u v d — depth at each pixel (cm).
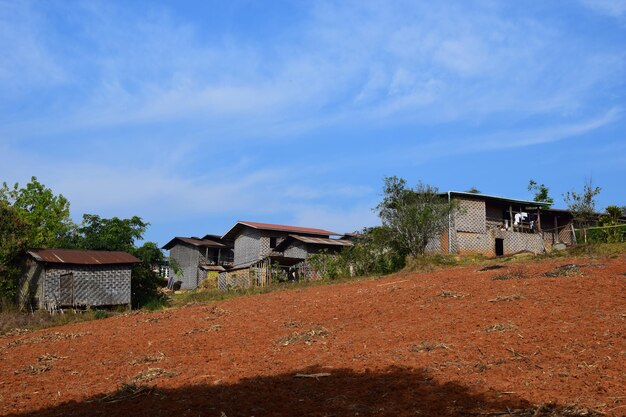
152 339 1515
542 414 701
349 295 1908
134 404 887
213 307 2058
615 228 2830
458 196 3372
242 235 5181
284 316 1647
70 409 901
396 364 973
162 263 3294
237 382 962
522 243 3541
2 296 2719
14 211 3073
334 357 1079
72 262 2686
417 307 1494
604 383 783
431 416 728
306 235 4938
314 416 760
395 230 2916
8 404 967
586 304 1249
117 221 3344
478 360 948
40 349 1560
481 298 1478
